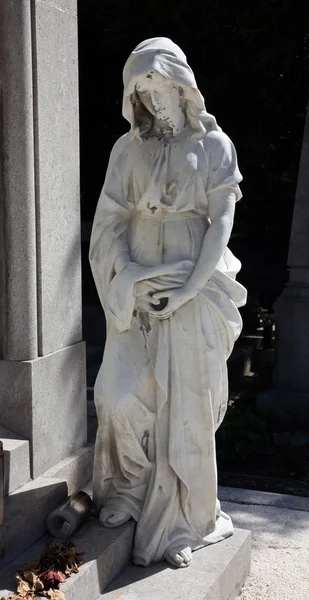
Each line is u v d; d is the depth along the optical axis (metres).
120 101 10.09
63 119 4.36
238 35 8.81
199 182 3.63
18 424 4.13
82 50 9.72
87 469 4.61
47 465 4.27
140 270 3.65
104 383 3.73
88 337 9.33
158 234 3.71
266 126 9.69
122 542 3.72
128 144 3.75
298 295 7.26
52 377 4.32
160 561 3.78
